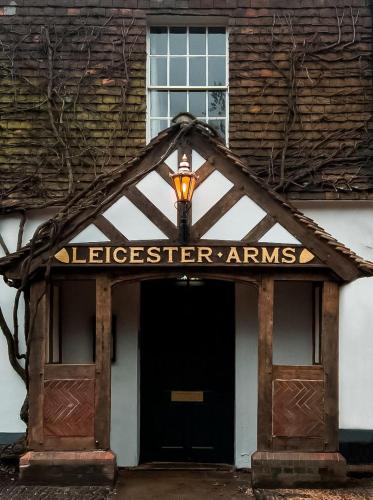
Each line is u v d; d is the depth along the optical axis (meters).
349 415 6.68
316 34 7.09
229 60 7.12
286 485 5.69
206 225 5.75
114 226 5.77
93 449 5.75
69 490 5.61
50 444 5.74
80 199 6.54
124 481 6.11
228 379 6.97
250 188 5.79
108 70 7.07
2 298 6.86
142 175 5.80
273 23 7.12
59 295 6.71
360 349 6.72
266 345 5.79
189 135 5.84
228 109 7.18
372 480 6.13
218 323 7.01
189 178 5.45
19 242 6.75
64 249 5.75
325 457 5.70
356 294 6.77
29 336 5.79
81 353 6.77
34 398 5.78
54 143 6.93
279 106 7.01
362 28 7.09
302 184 6.78
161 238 5.75
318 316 6.51
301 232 5.72
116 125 6.99
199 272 5.80
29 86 7.06
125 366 6.82
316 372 5.77
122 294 6.88
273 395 5.75
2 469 6.29
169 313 7.02
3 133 6.99
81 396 5.77
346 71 7.03
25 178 6.86
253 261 5.70
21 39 7.11
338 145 6.90
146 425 6.96
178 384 6.99
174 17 7.25
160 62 7.46
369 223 6.80
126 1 7.17
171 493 5.73
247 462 6.71
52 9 7.16
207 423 6.96
